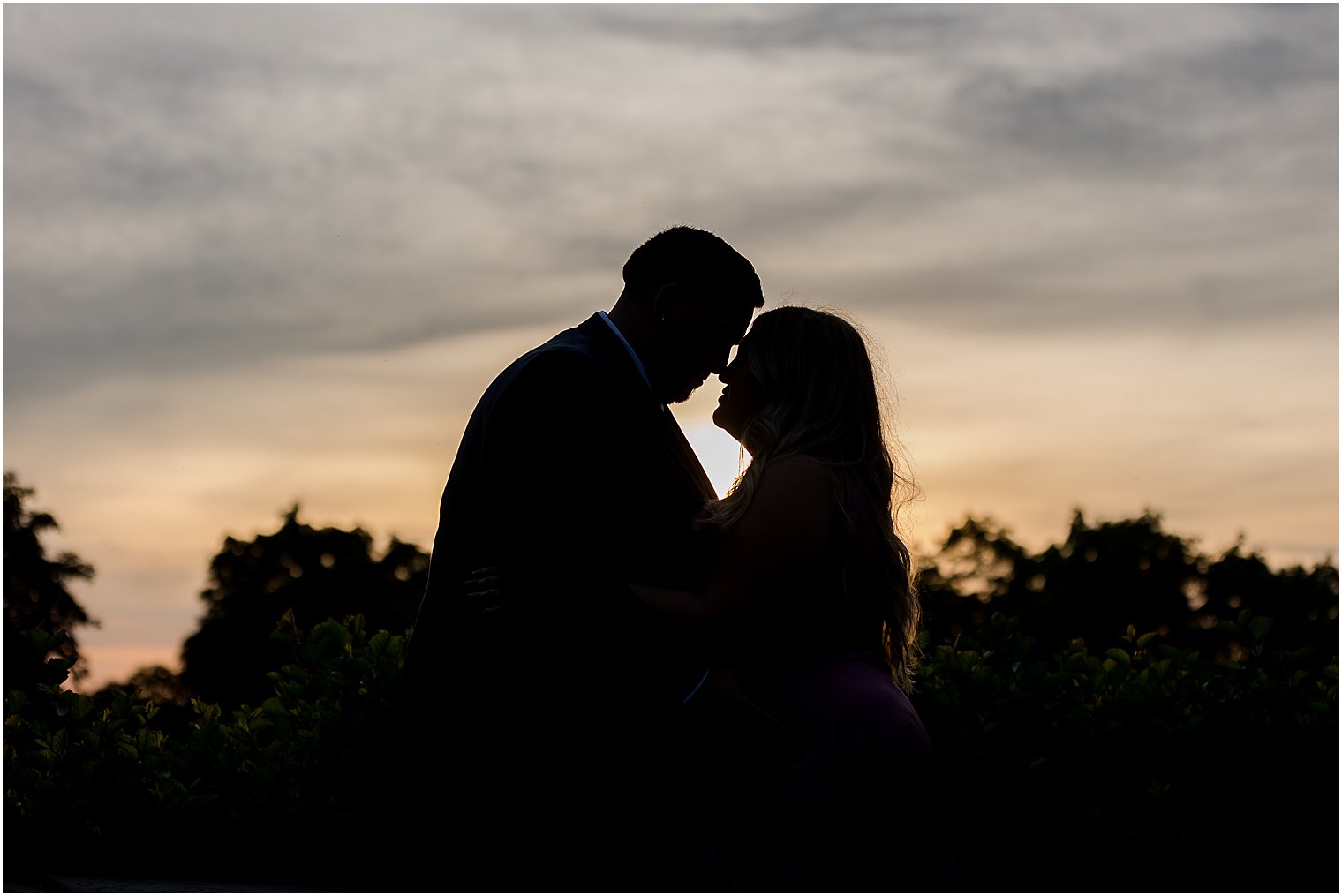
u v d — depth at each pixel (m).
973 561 54.84
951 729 4.82
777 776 3.38
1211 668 5.27
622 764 3.38
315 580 48.25
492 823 3.37
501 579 3.37
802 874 3.28
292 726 4.82
